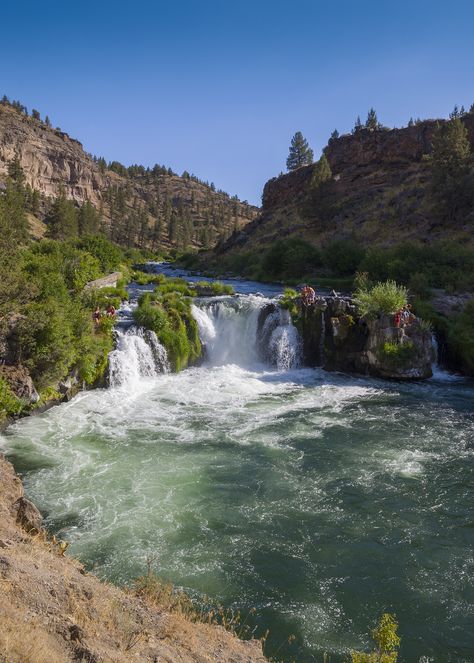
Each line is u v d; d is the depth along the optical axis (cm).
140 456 1622
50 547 902
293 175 11506
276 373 2775
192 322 2867
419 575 1065
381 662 656
